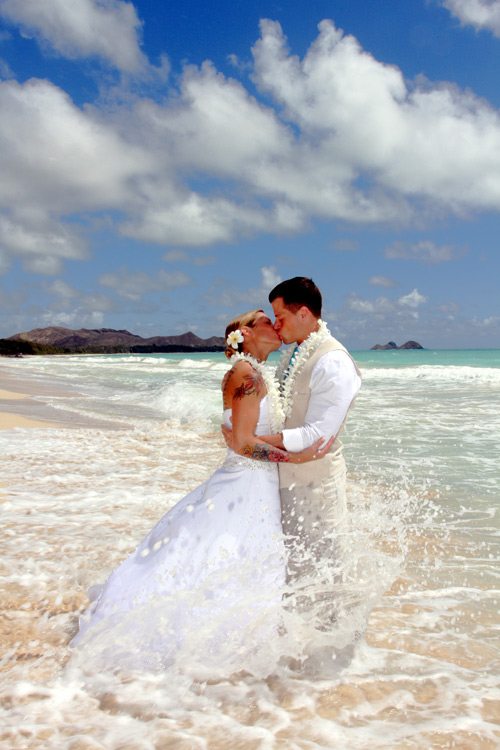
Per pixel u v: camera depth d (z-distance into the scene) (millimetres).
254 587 3070
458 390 17812
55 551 4492
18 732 2391
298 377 3127
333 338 3168
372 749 2291
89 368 39562
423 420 11367
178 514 3307
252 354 3211
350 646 3051
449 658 3027
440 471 7168
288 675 2863
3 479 6828
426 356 72188
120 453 8578
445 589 3850
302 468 3127
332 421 2980
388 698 2666
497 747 2305
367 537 4074
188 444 9430
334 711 2566
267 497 3188
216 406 13867
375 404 14094
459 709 2572
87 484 6656
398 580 3979
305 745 2314
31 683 2762
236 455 3252
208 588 3057
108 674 2844
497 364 40156
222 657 2939
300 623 3039
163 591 3053
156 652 2934
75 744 2312
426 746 2311
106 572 4098
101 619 3043
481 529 5008
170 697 2668
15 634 3240
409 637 3240
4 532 4930
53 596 3715
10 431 10297
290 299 3127
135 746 2307
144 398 16641
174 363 51094
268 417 3156
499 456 8016
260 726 2447
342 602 3076
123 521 5250
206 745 2314
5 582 3914
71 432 10375
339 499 3135
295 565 3121
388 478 6859
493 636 3256
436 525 5133
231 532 3154
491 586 3889
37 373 31484
